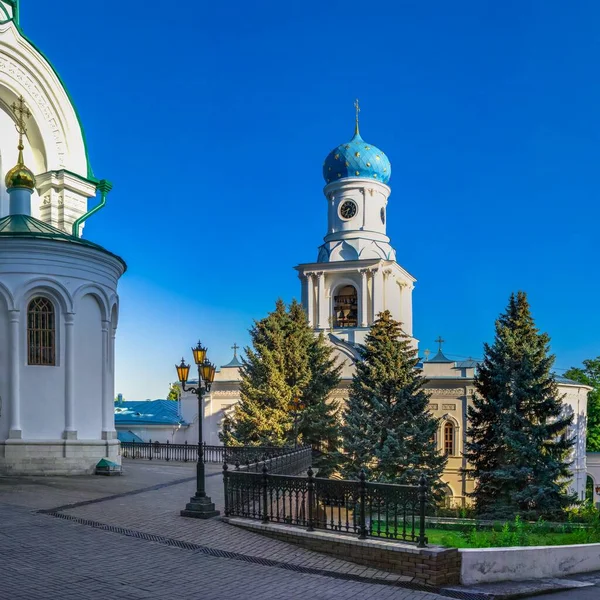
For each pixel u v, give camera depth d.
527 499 29.86
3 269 22.06
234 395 51.50
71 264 22.97
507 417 31.61
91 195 29.50
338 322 53.09
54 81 28.62
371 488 11.95
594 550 13.37
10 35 26.86
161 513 14.90
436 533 18.58
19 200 24.58
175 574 10.45
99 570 10.39
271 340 42.31
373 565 11.28
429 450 34.34
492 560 11.29
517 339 33.03
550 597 10.72
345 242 52.59
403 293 57.19
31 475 21.66
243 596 9.61
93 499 16.78
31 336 22.36
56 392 22.50
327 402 48.34
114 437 23.98
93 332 23.72
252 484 13.78
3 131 27.75
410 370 38.28
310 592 9.96
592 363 63.84
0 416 21.70
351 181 53.16
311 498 12.58
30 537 12.21
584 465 50.44
